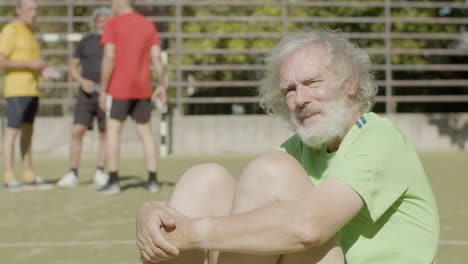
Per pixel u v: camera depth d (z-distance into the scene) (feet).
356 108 5.61
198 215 6.10
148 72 18.13
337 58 5.46
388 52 36.58
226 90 44.04
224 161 29.63
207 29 43.11
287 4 35.63
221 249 5.19
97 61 20.62
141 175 23.61
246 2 35.35
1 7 41.22
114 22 17.69
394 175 5.25
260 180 5.29
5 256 10.38
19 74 19.03
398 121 36.40
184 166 27.40
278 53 5.65
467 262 9.53
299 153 6.09
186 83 35.42
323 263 5.23
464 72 43.70
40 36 29.73
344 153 5.40
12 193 18.60
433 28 42.42
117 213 14.82
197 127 34.94
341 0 41.11
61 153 34.17
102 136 21.06
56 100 34.83
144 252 5.65
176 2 35.24
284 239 4.97
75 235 12.19
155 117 34.63
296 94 5.52
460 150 35.96
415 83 36.52
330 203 5.01
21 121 19.25
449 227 12.65
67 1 37.09
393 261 5.41
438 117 36.42
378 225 5.44
